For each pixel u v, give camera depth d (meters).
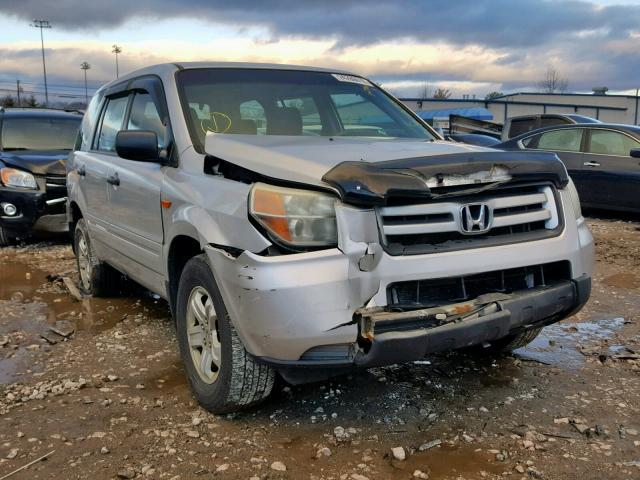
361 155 3.28
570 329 5.02
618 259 7.61
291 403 3.62
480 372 4.09
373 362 2.86
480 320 3.01
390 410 3.53
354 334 2.87
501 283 3.24
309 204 2.91
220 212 3.21
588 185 10.79
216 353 3.45
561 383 3.92
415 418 3.43
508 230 3.28
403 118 4.77
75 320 5.36
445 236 3.07
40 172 8.38
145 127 4.51
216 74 4.41
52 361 4.39
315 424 3.37
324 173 2.95
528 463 2.97
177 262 3.93
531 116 14.59
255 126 4.14
